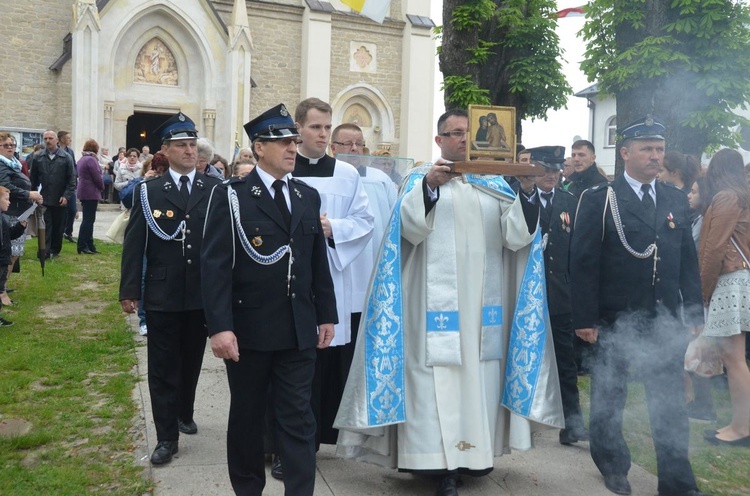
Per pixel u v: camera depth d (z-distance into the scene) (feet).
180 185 15.47
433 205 13.16
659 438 13.20
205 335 15.74
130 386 19.25
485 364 13.60
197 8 77.66
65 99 75.15
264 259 11.47
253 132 11.89
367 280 15.71
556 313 16.87
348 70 86.74
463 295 13.35
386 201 16.44
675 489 13.07
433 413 13.00
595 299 13.65
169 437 14.55
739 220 16.58
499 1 33.86
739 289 16.35
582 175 22.86
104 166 71.20
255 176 11.87
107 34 74.33
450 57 27.73
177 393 14.75
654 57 33.58
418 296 13.50
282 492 13.25
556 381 13.75
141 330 24.79
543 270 13.89
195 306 14.70
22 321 26.11
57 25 75.87
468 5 27.20
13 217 27.78
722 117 35.47
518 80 33.40
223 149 79.25
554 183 17.34
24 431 16.10
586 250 13.65
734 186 16.62
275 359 11.74
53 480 13.38
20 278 32.86
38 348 22.79
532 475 14.42
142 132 89.81
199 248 14.93
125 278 14.83
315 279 12.26
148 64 77.61
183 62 78.79
